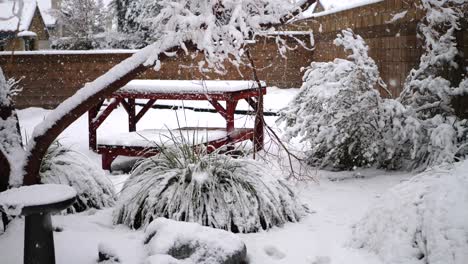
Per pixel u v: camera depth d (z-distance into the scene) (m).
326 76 6.49
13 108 4.45
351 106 6.17
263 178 4.58
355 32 11.21
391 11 9.10
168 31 3.70
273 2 3.91
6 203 2.85
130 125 8.91
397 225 3.60
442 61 6.52
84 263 3.52
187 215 4.12
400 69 8.79
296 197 4.76
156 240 3.47
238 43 3.71
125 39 18.55
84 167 5.21
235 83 7.80
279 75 15.02
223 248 3.45
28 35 17.50
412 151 5.95
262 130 6.80
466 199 3.42
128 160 7.87
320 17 13.95
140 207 4.36
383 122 6.09
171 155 4.72
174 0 3.90
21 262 3.47
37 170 4.27
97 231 4.24
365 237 3.81
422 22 7.44
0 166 4.14
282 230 4.25
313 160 6.64
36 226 2.99
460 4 6.68
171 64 14.29
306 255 3.71
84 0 19.53
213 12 3.81
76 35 19.55
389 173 6.20
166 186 4.38
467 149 5.72
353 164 6.48
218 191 4.29
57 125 4.09
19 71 14.35
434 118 6.04
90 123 8.47
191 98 7.58
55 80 14.42
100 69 14.41
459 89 6.11
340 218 4.56
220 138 7.31
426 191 3.69
